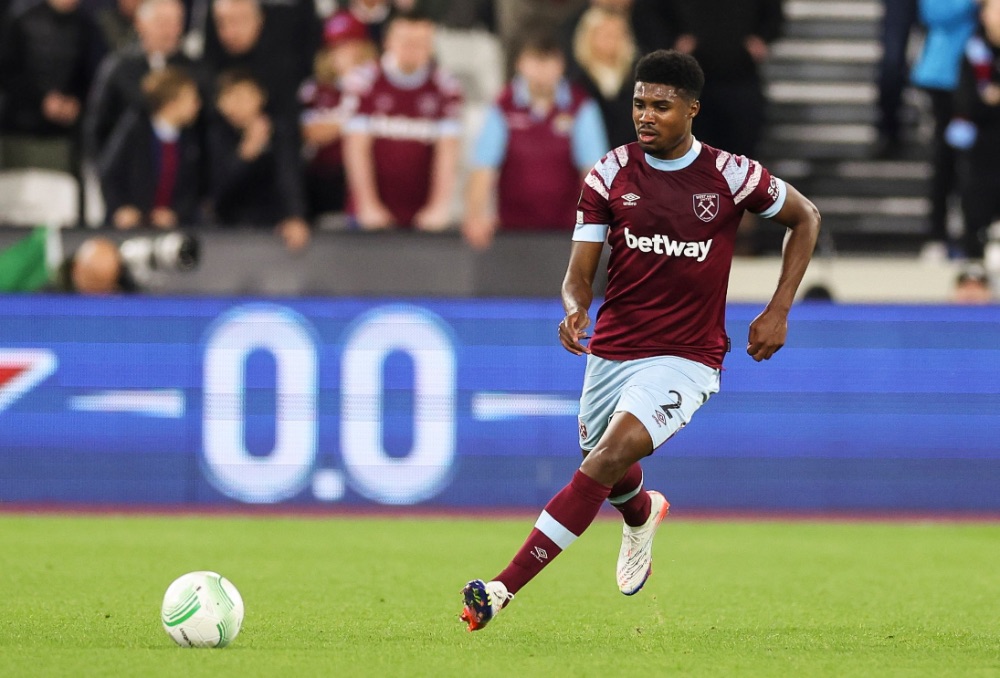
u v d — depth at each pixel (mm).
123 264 37719
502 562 27875
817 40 50000
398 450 37625
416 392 37625
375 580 25141
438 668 16141
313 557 28438
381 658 16781
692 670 16312
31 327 37344
